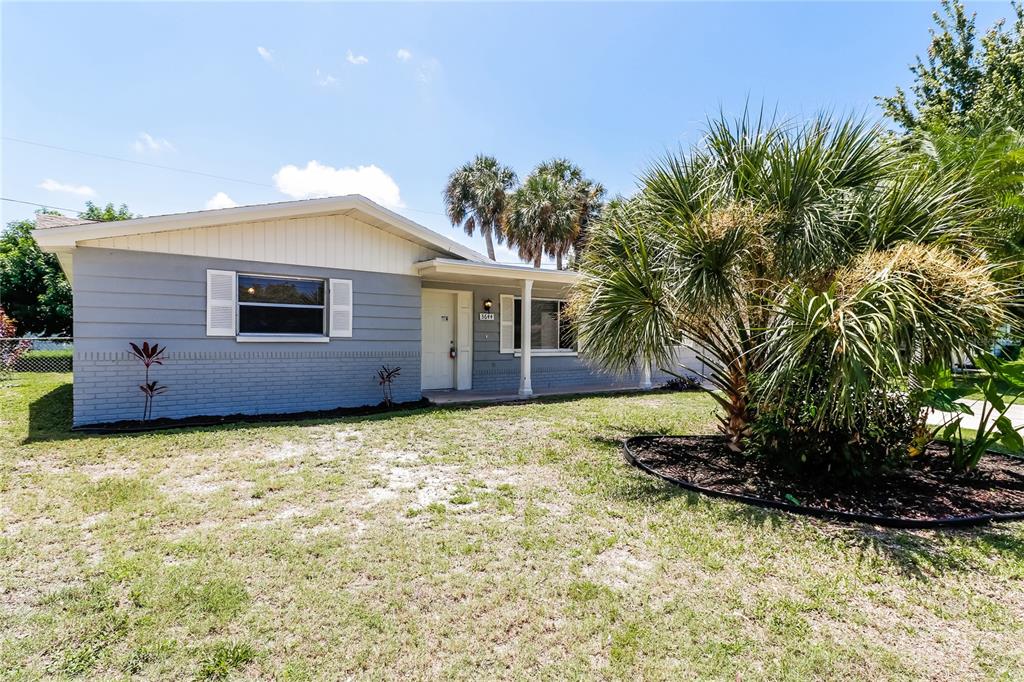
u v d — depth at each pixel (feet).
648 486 14.58
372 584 9.10
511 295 38.55
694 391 38.40
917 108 45.60
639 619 8.10
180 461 16.42
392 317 29.78
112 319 21.95
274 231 25.81
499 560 10.03
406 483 14.75
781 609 8.39
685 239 14.79
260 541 10.68
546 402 31.37
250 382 25.32
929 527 11.70
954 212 13.83
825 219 13.94
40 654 7.08
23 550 10.08
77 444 18.19
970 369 14.73
